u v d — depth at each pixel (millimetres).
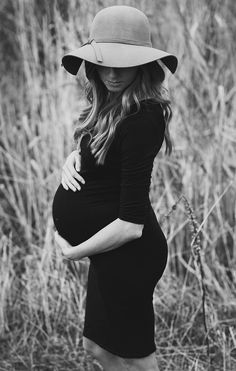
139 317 1996
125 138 1803
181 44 3650
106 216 1914
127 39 1847
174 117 3477
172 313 3014
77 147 2025
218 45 3719
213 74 3641
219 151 3318
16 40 4289
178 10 3549
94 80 1936
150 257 1965
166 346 2844
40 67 3928
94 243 1875
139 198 1821
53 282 3164
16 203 3814
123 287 1946
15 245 3520
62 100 3734
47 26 4055
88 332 2109
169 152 2006
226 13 3834
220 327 2822
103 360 2158
